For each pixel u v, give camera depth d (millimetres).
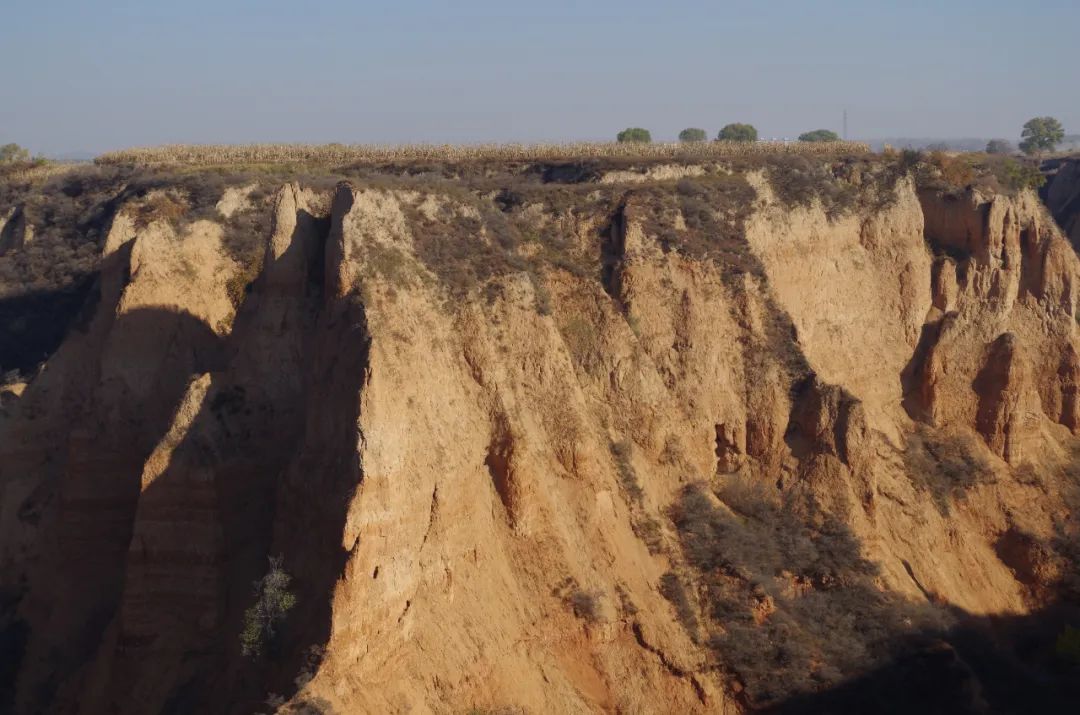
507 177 58781
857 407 48531
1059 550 53719
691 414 47656
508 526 39188
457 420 38750
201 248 46688
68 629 41219
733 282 50531
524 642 37594
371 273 38812
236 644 35500
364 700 32906
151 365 43938
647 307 48156
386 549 34625
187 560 37406
